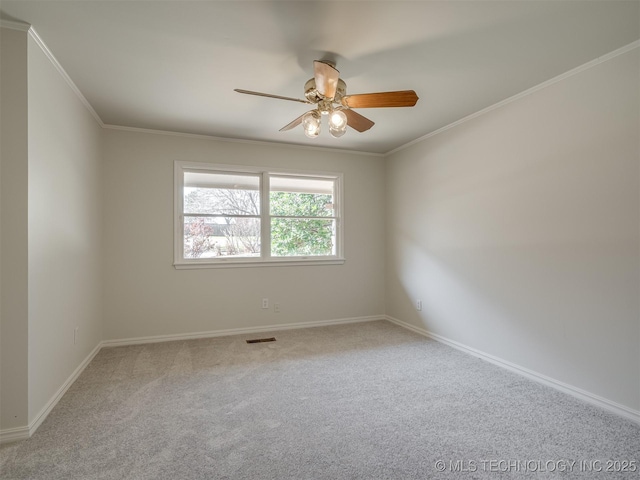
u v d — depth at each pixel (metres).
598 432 2.05
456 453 1.86
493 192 3.18
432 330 3.99
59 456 1.81
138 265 3.78
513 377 2.87
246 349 3.57
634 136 2.18
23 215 1.96
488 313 3.24
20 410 1.96
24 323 1.96
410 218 4.38
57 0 1.77
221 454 1.84
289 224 4.53
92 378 2.81
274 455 1.83
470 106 3.20
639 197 2.16
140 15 1.89
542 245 2.74
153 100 3.02
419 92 2.88
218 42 2.15
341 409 2.33
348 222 4.74
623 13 1.88
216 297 4.08
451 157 3.69
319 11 1.87
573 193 2.52
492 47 2.22
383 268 4.93
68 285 2.62
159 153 3.86
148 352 3.47
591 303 2.41
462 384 2.73
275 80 2.67
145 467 1.74
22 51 1.96
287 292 4.41
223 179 4.19
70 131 2.66
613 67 2.27
